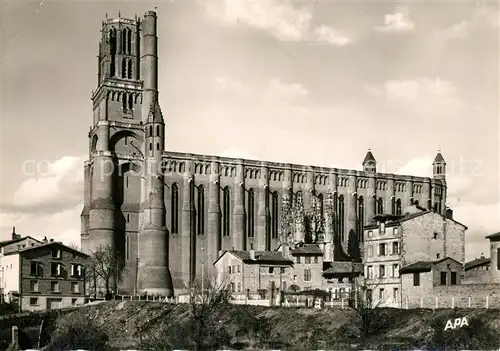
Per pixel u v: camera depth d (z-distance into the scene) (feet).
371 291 437.17
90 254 604.49
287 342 336.90
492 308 308.40
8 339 396.16
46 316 434.30
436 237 434.30
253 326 366.22
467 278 381.40
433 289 367.04
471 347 277.85
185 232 642.63
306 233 650.43
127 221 635.25
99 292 577.84
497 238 366.84
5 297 477.36
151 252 620.90
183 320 387.96
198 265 648.79
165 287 615.16
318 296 469.16
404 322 323.57
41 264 488.85
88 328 399.03
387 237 440.86
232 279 528.22
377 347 297.53
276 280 523.29
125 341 392.06
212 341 337.31
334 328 338.75
